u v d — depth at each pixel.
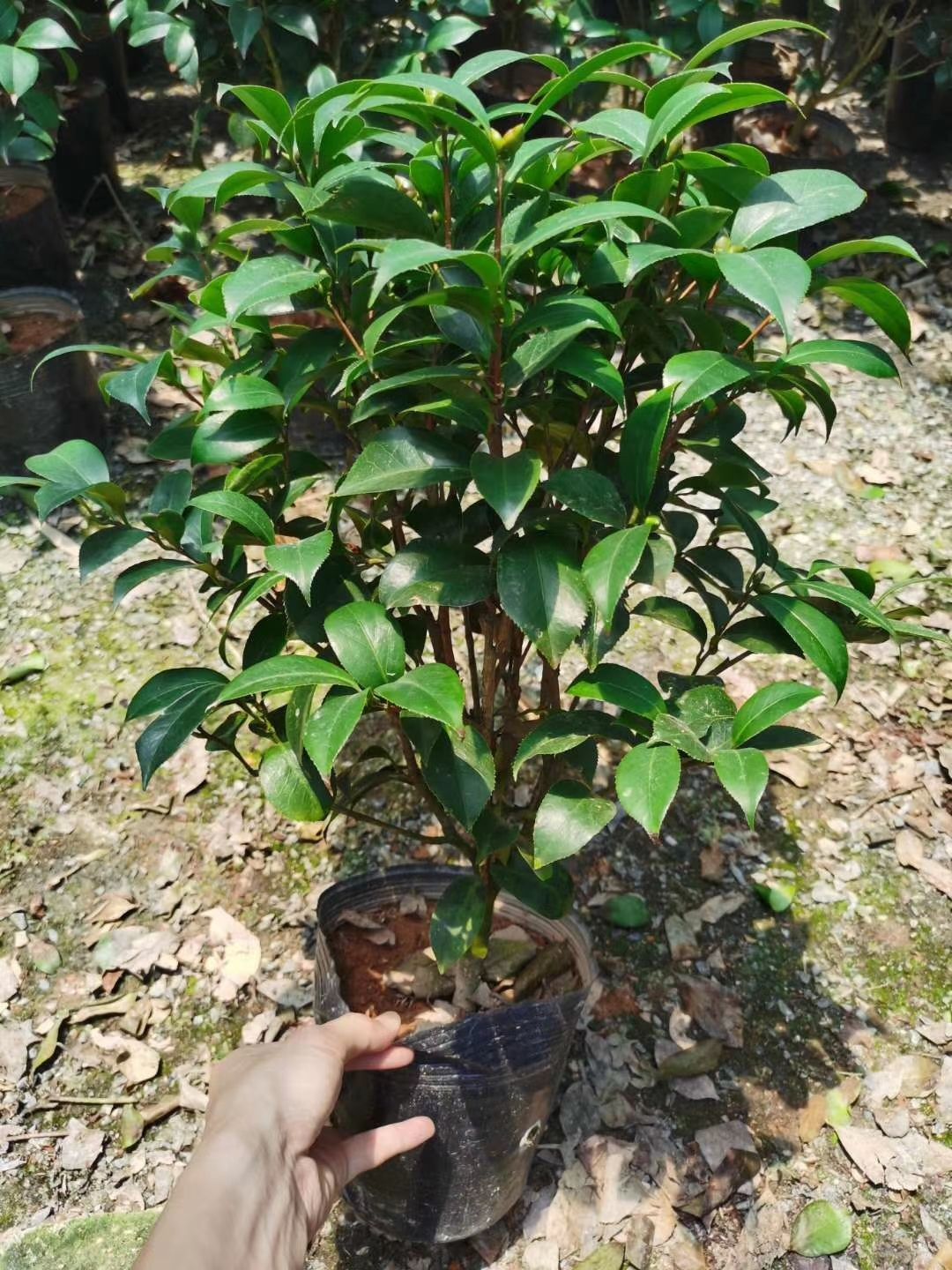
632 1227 1.81
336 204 1.17
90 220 4.15
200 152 4.54
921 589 2.94
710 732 1.28
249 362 1.37
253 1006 2.10
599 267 1.17
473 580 1.23
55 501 1.29
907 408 3.53
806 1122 1.96
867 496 3.23
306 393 1.42
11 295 3.19
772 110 4.44
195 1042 2.06
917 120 4.66
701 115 1.16
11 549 3.00
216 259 3.95
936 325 3.82
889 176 4.61
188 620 2.83
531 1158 1.73
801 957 2.20
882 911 2.28
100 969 2.15
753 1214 1.84
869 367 1.13
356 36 3.57
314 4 3.28
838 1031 2.09
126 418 3.40
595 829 1.20
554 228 1.01
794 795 2.48
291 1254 1.13
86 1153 1.91
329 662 1.18
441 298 1.07
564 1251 1.79
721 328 1.34
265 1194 1.12
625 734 1.31
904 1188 1.88
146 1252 1.03
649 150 1.11
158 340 3.66
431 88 1.02
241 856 2.33
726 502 1.44
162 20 3.44
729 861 2.35
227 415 1.35
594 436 1.40
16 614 2.83
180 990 2.12
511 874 1.52
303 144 1.25
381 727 2.56
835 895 2.30
